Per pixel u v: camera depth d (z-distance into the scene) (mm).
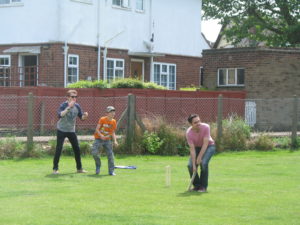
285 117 24547
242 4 34312
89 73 25719
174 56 30406
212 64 26125
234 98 21562
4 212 8289
